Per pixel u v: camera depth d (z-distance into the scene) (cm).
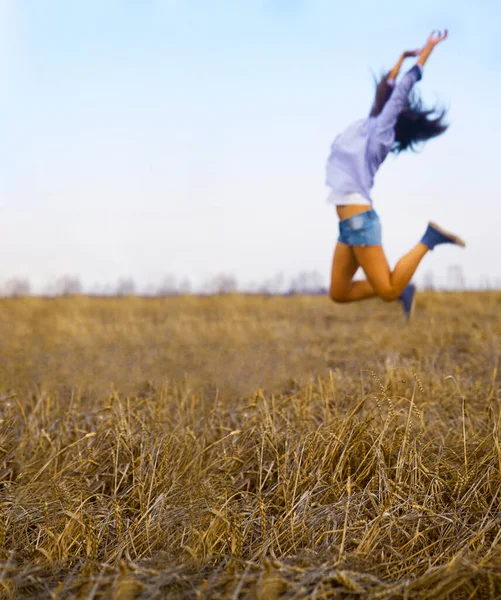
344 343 739
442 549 222
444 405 397
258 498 254
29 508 256
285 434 322
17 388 484
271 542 220
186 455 305
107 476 297
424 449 285
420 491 258
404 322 898
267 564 179
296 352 677
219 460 305
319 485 268
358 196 636
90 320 1037
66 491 260
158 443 313
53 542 219
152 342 806
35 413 395
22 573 185
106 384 516
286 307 1290
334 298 702
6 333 899
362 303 1277
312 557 202
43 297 1481
